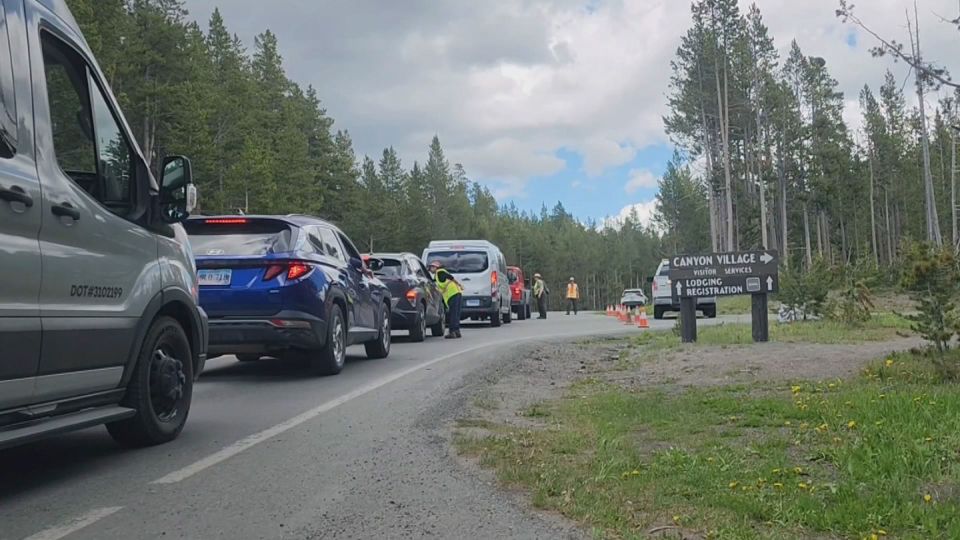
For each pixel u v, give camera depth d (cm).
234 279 977
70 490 529
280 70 6700
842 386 834
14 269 473
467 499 506
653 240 13675
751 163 6347
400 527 456
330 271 1073
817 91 6562
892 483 490
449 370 1112
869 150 7456
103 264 569
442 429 716
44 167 512
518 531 448
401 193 8725
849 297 1656
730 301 4256
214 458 614
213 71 5734
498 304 2359
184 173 650
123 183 614
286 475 565
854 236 8138
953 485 486
